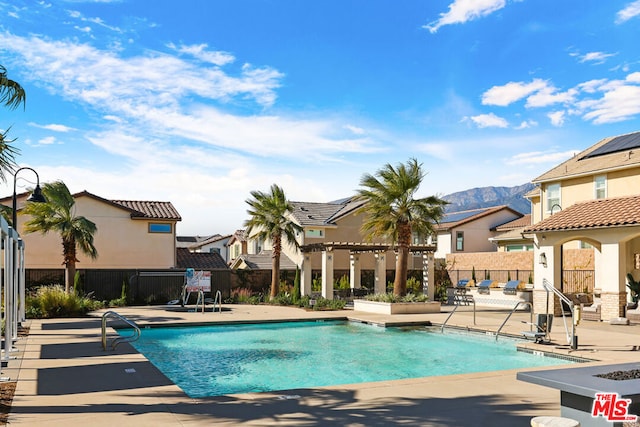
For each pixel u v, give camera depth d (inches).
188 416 265.0
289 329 734.5
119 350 473.7
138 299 1052.5
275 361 504.7
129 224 1240.2
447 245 1640.0
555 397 303.4
